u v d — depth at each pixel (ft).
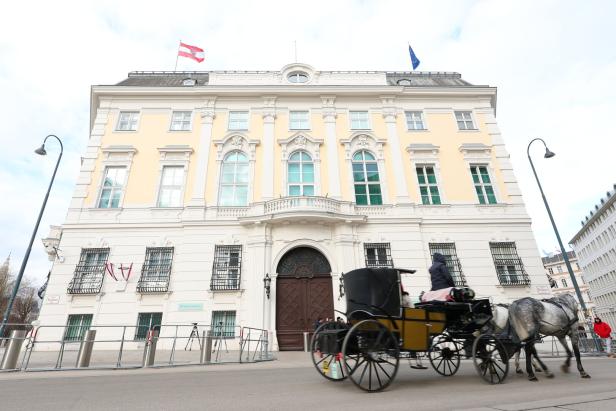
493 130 62.90
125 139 58.59
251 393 16.87
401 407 13.67
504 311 24.27
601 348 43.78
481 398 15.33
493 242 53.31
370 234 52.60
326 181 57.11
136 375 23.67
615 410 12.16
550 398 15.17
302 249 51.21
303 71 67.26
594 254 188.96
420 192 57.77
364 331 17.76
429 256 52.42
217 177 56.29
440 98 66.13
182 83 67.05
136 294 47.32
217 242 50.88
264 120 61.16
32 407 14.12
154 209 53.16
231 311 47.34
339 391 17.33
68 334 45.01
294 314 47.67
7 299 156.56
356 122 63.46
